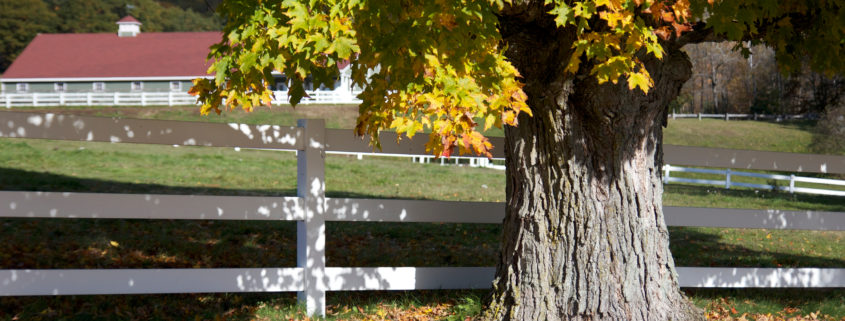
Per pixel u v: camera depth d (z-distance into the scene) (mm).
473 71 3930
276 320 6008
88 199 5398
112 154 19734
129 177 15172
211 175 16641
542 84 5406
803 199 20047
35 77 43062
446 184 17891
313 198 6031
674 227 13109
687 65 5539
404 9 3822
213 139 5707
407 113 3852
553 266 5629
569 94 5406
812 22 5633
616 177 5570
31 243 8227
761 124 48750
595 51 4191
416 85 3789
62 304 6242
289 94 4566
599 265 5551
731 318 6578
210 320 6102
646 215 5707
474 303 6234
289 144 5953
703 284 6836
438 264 8641
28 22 84188
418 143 6395
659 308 5688
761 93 54156
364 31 3750
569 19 4137
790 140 42625
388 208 6293
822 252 11406
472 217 6562
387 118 3857
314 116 35250
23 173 14164
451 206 6496
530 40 5254
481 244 10102
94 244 8414
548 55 5281
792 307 7250
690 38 5367
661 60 5320
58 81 43406
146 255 8227
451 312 6406
